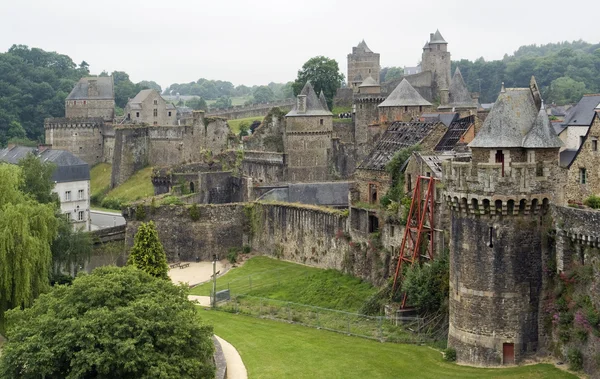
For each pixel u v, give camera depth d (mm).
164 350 55000
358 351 68375
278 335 75375
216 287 98188
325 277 94312
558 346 59062
